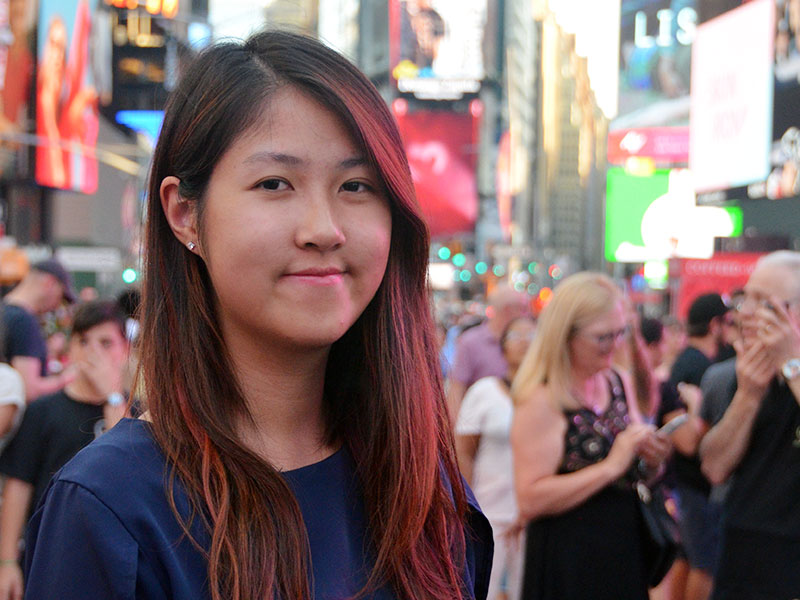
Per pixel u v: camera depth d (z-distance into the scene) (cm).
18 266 1070
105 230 3350
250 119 106
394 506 118
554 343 316
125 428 108
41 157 2441
